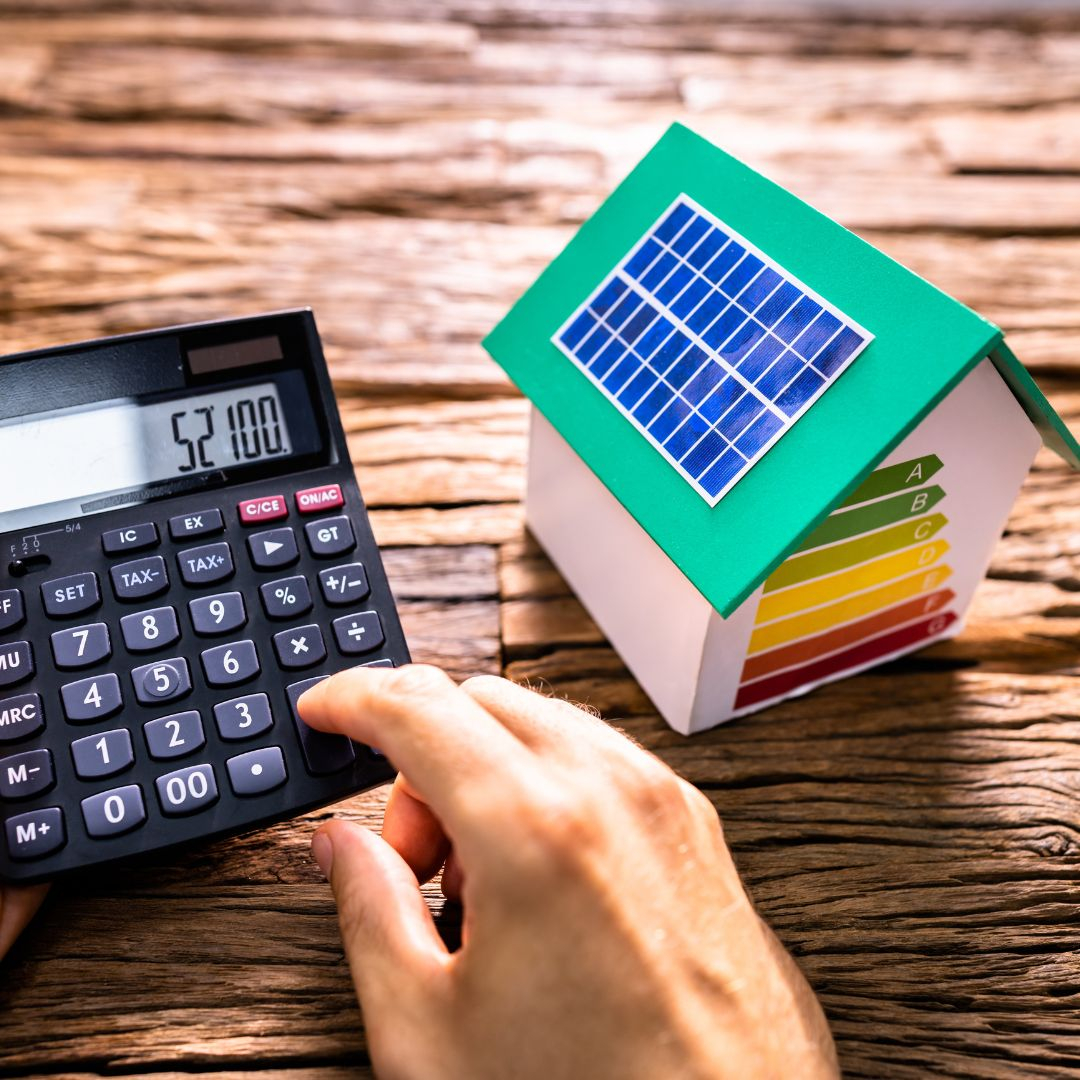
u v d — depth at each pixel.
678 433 0.49
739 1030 0.37
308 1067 0.42
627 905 0.36
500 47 0.98
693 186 0.53
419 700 0.40
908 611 0.56
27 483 0.50
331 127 0.88
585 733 0.42
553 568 0.62
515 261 0.79
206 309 0.73
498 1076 0.35
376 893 0.40
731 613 0.45
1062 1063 0.44
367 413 0.69
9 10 0.98
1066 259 0.80
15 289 0.73
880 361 0.45
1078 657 0.59
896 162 0.88
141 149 0.85
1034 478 0.67
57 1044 0.43
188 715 0.46
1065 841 0.51
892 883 0.49
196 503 0.51
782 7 1.06
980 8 1.08
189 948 0.45
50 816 0.44
